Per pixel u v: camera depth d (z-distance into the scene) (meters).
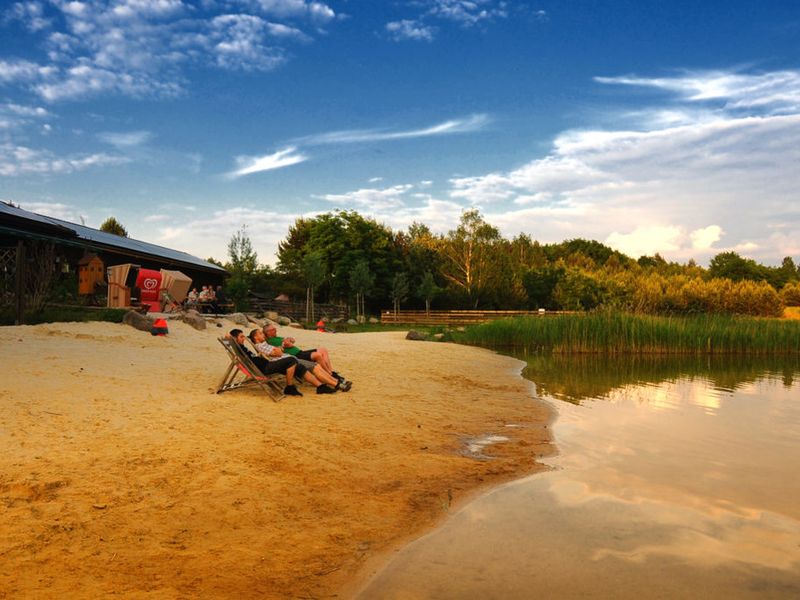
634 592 3.28
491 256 51.00
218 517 4.25
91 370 8.85
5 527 3.77
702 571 3.55
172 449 5.59
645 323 21.41
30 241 19.03
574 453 6.53
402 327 35.38
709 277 69.75
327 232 47.28
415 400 9.57
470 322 37.34
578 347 21.02
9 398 6.73
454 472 5.73
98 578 3.27
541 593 3.27
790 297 57.94
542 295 50.78
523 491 5.16
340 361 13.73
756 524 4.34
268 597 3.19
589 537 4.11
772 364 17.16
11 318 13.05
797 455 6.43
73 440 5.57
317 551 3.84
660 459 6.26
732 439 7.21
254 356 8.84
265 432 6.54
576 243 87.75
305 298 42.75
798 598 3.21
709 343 20.80
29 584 3.13
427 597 3.23
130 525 3.99
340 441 6.54
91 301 19.78
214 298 22.69
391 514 4.57
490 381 12.66
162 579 3.31
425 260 49.28
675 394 11.02
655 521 4.41
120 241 28.22
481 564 3.67
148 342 12.52
